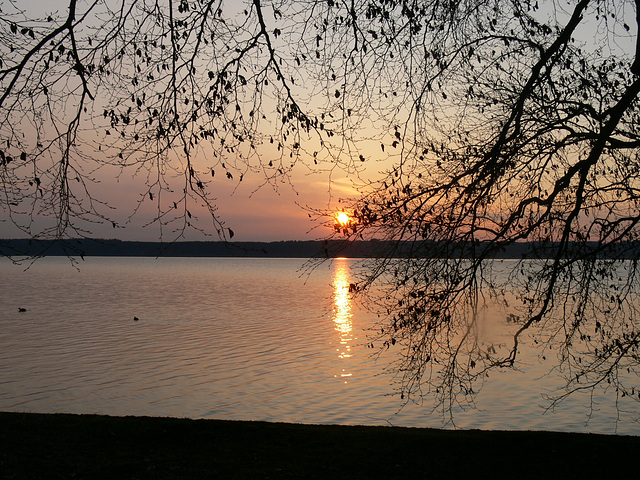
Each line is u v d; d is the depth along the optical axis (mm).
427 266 8609
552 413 19203
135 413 19953
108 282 111188
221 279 126000
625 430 17234
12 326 44812
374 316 51781
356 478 9328
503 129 8414
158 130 7219
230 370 27656
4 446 10117
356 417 19438
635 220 9195
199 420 11945
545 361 25953
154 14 7402
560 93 9477
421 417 19266
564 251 8953
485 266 8758
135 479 9086
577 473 9469
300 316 52312
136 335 39781
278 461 10000
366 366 28141
